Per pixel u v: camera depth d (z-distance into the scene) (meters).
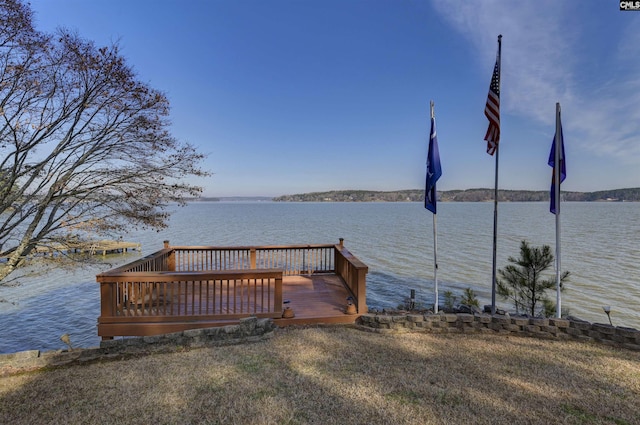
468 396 3.30
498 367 3.96
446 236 31.48
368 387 3.50
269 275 5.41
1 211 5.62
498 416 2.95
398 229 38.38
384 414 3.00
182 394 3.39
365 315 5.50
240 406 3.16
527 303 8.59
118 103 5.92
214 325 5.11
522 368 3.92
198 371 3.92
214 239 29.69
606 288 14.30
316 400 3.26
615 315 11.50
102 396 3.38
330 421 2.90
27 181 5.81
